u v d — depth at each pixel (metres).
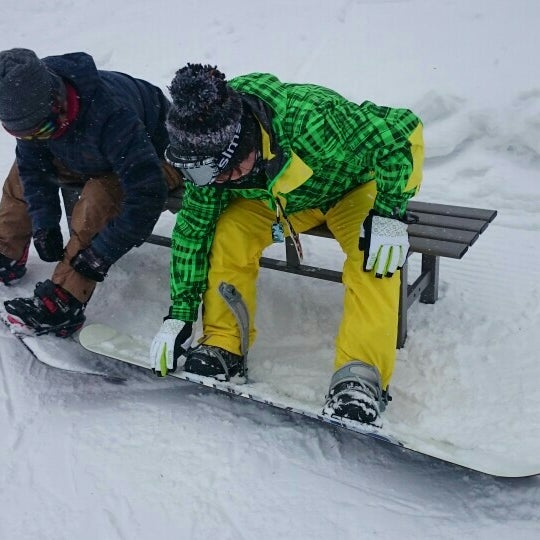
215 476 2.16
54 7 6.24
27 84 2.22
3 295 3.02
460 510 2.01
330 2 5.20
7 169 4.14
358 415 2.03
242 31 5.14
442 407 2.32
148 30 5.45
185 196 2.32
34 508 2.10
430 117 3.83
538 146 3.55
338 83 4.25
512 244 3.21
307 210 2.49
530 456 2.06
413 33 4.54
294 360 2.58
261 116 1.95
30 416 2.43
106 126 2.44
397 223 2.17
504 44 4.21
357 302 2.19
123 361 2.53
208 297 2.37
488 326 2.67
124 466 2.21
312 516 2.02
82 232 2.63
